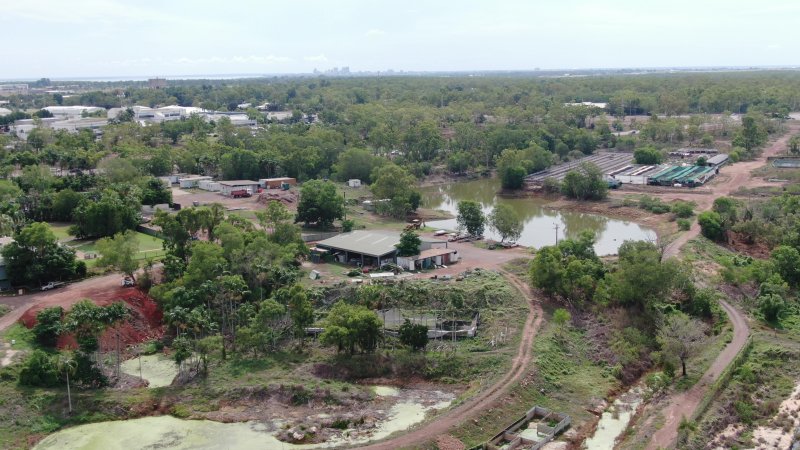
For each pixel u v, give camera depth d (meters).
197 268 125.56
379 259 145.25
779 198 195.88
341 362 107.50
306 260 154.12
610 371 107.44
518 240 188.12
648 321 122.69
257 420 92.94
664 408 94.62
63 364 96.81
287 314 115.75
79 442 87.75
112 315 105.25
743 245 172.62
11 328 111.69
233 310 118.06
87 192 191.50
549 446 85.81
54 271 132.00
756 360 108.38
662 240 172.12
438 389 102.56
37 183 194.25
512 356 107.31
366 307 118.81
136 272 138.62
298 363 108.00
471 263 150.50
